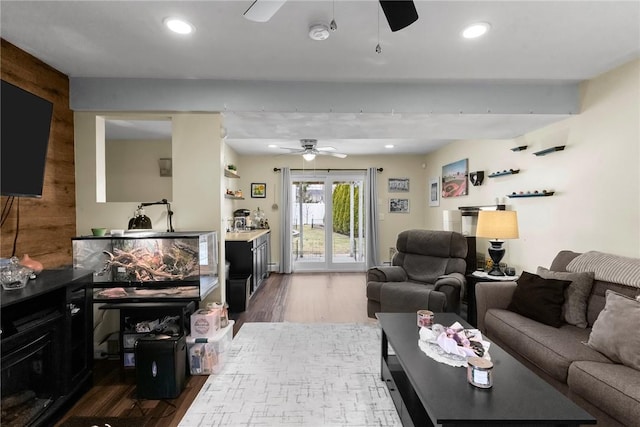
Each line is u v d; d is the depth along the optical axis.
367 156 6.61
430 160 6.32
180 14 1.88
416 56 2.39
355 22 1.96
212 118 2.90
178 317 2.61
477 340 1.95
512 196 3.53
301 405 2.07
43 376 1.90
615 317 1.86
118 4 1.78
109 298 2.47
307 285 5.37
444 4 1.77
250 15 1.48
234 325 3.53
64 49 2.29
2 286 1.74
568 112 2.90
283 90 2.84
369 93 2.88
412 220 6.65
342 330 3.37
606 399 1.55
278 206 6.52
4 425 1.68
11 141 1.84
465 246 3.86
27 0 1.74
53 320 1.89
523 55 2.37
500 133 3.57
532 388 1.49
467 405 1.35
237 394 2.20
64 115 2.71
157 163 4.79
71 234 2.79
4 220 2.17
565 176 3.03
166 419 1.95
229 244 4.55
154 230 2.90
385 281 3.84
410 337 2.06
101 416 1.98
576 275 2.43
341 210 6.69
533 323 2.37
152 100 2.80
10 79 2.21
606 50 2.29
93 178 2.85
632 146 2.44
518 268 3.68
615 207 2.57
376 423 1.90
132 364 2.51
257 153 6.28
